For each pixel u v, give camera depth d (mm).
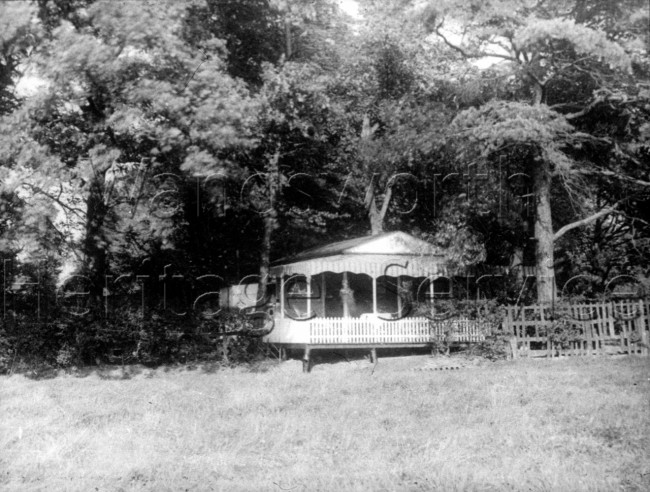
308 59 33438
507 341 26234
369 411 15672
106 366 26625
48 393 19781
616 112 30609
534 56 29031
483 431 13141
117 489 9719
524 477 9914
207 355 27844
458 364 24859
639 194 31812
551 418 14344
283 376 23406
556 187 32125
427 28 31094
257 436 12992
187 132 24656
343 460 11180
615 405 15539
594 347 26250
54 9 23422
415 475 10172
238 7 31391
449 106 33250
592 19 29406
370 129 37438
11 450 12117
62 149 24203
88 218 27047
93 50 22172
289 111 29609
